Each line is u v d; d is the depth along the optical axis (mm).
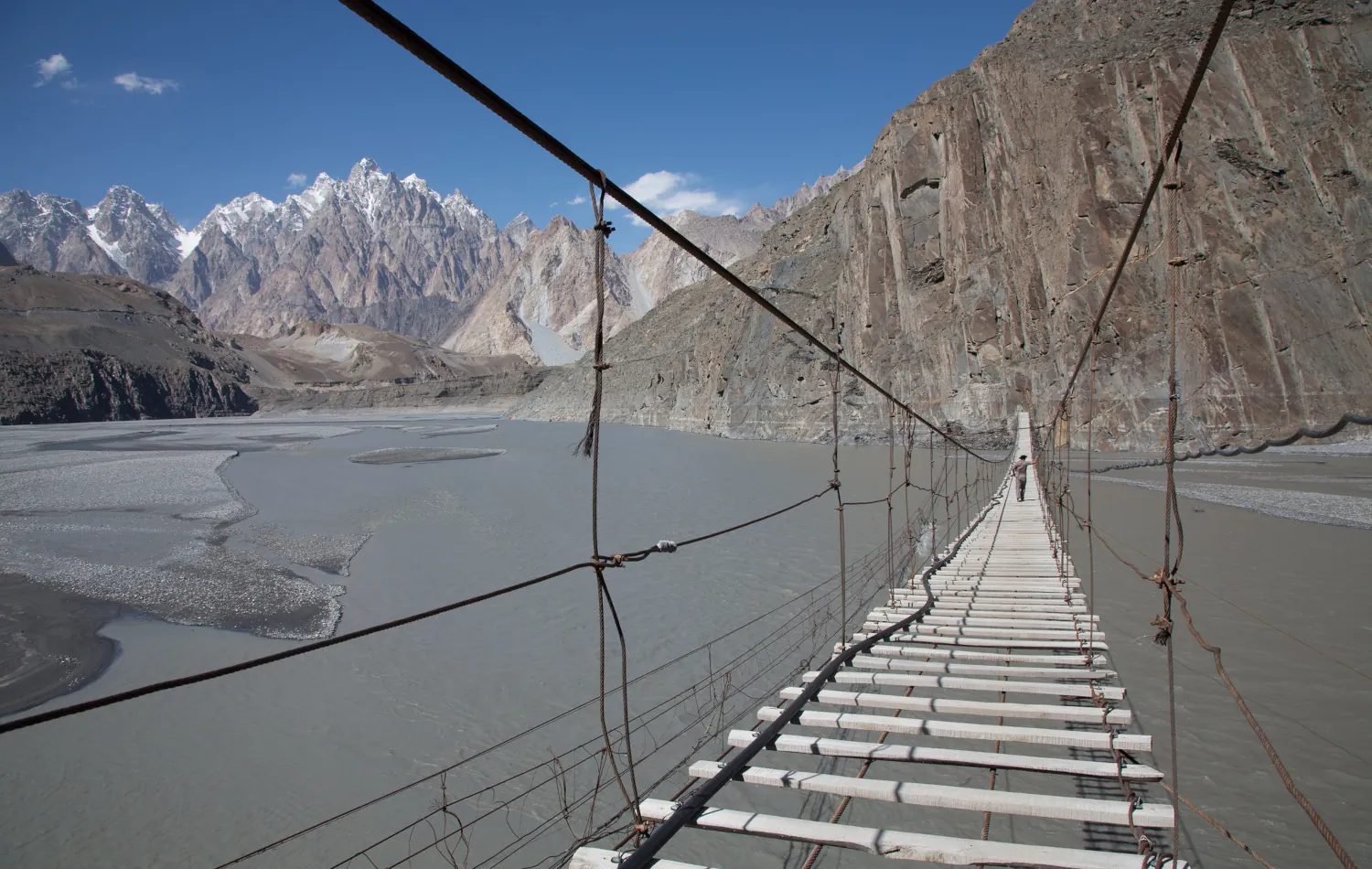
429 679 10102
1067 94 35656
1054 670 6402
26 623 13125
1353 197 29422
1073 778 6680
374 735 8672
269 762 8219
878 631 7676
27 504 26516
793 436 47594
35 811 7492
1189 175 31688
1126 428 31578
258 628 12727
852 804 6609
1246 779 6812
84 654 11773
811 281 55469
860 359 45438
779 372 50906
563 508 23219
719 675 9648
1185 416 30125
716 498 24406
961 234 39781
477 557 16969
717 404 57281
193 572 16438
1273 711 8000
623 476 31312
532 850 6445
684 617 11922
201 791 7719
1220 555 14234
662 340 82938
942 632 7855
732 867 5965
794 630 11047
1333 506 18266
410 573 15922
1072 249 34281
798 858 6031
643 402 75000
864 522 18750
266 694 9836
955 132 40406
